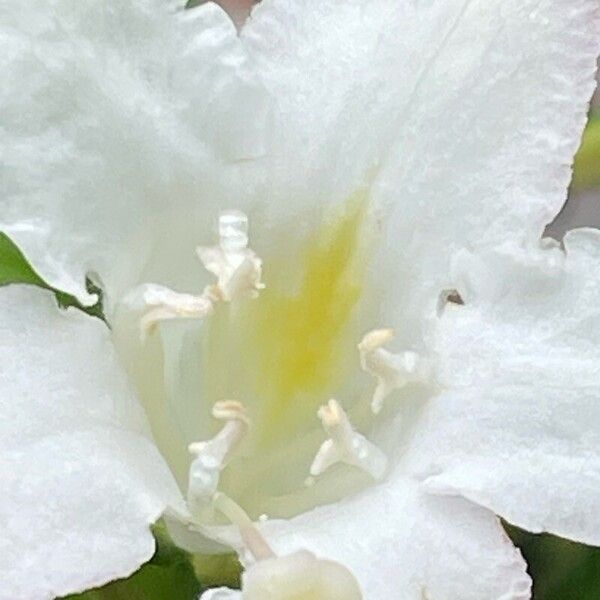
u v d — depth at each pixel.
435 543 0.05
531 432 0.06
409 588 0.05
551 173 0.06
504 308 0.06
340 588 0.05
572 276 0.06
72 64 0.05
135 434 0.05
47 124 0.05
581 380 0.06
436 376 0.06
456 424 0.06
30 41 0.05
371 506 0.06
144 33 0.06
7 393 0.05
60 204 0.05
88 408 0.05
